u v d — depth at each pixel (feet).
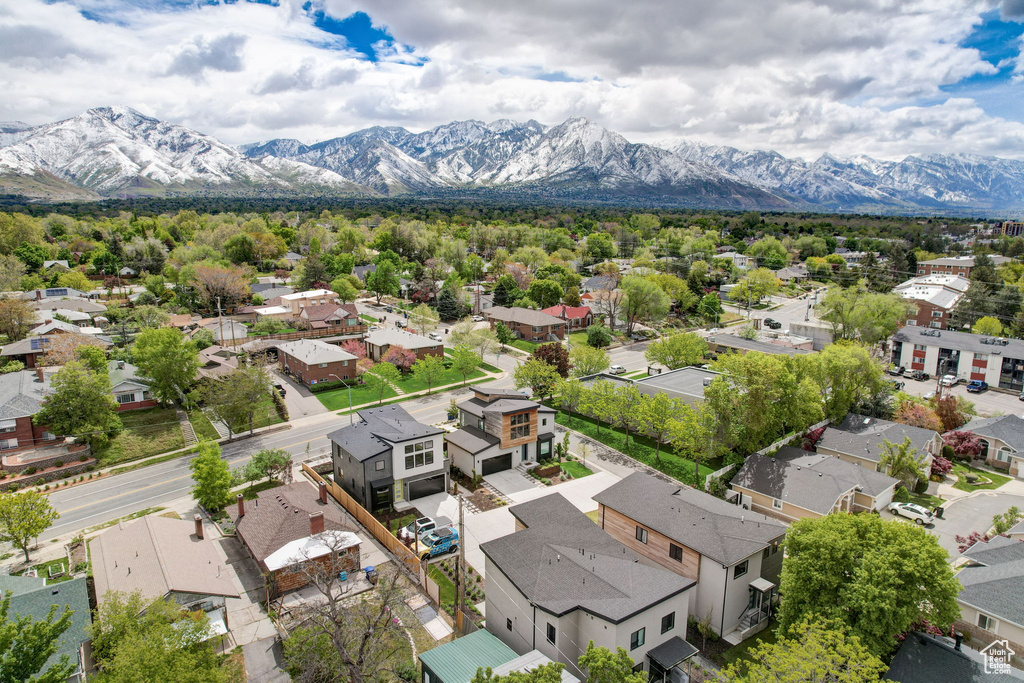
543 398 241.14
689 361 275.18
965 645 100.99
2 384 199.52
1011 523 141.90
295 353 270.67
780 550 118.42
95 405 188.55
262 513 136.15
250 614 113.09
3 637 60.13
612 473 177.99
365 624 98.17
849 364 207.51
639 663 95.61
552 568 103.40
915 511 155.43
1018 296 355.36
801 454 174.60
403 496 158.51
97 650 90.27
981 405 254.68
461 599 109.60
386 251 562.25
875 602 89.25
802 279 559.38
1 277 365.40
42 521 130.21
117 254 504.43
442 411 231.30
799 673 75.46
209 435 204.33
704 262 500.74
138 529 124.36
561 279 463.83
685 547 112.37
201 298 384.47
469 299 420.77
